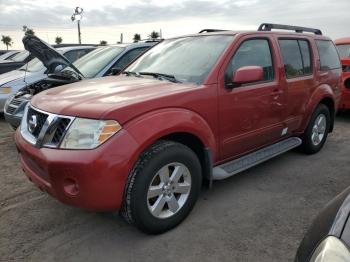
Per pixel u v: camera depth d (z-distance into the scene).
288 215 3.51
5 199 3.91
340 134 6.79
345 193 1.90
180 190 3.22
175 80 3.64
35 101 3.38
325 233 1.67
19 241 3.11
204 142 3.37
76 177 2.67
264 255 2.88
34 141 3.01
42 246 3.03
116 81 3.81
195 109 3.29
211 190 4.08
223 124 3.61
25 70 7.66
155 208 3.03
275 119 4.37
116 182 2.72
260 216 3.49
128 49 6.83
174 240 3.08
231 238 3.11
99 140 2.69
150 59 4.40
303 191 4.08
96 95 3.16
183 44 4.26
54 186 2.80
